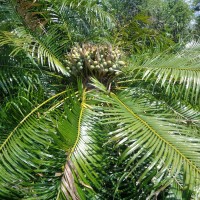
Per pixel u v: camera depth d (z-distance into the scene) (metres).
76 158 2.33
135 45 4.74
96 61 3.51
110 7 5.46
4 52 3.58
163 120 2.78
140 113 2.88
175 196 2.70
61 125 2.48
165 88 3.51
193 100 3.42
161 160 2.31
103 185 2.78
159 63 3.48
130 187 2.79
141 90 3.45
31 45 3.53
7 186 2.37
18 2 3.75
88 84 3.55
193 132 2.67
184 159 2.31
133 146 2.40
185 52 4.02
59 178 2.25
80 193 2.22
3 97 3.52
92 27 4.74
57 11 4.46
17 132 2.72
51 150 2.55
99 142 2.61
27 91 3.20
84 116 2.80
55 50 3.80
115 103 2.99
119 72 3.56
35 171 2.40
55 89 3.59
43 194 2.28
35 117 2.89
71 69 3.60
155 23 7.32
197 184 2.17
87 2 4.59
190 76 3.13
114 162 2.80
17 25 3.65
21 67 3.54
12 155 2.53
